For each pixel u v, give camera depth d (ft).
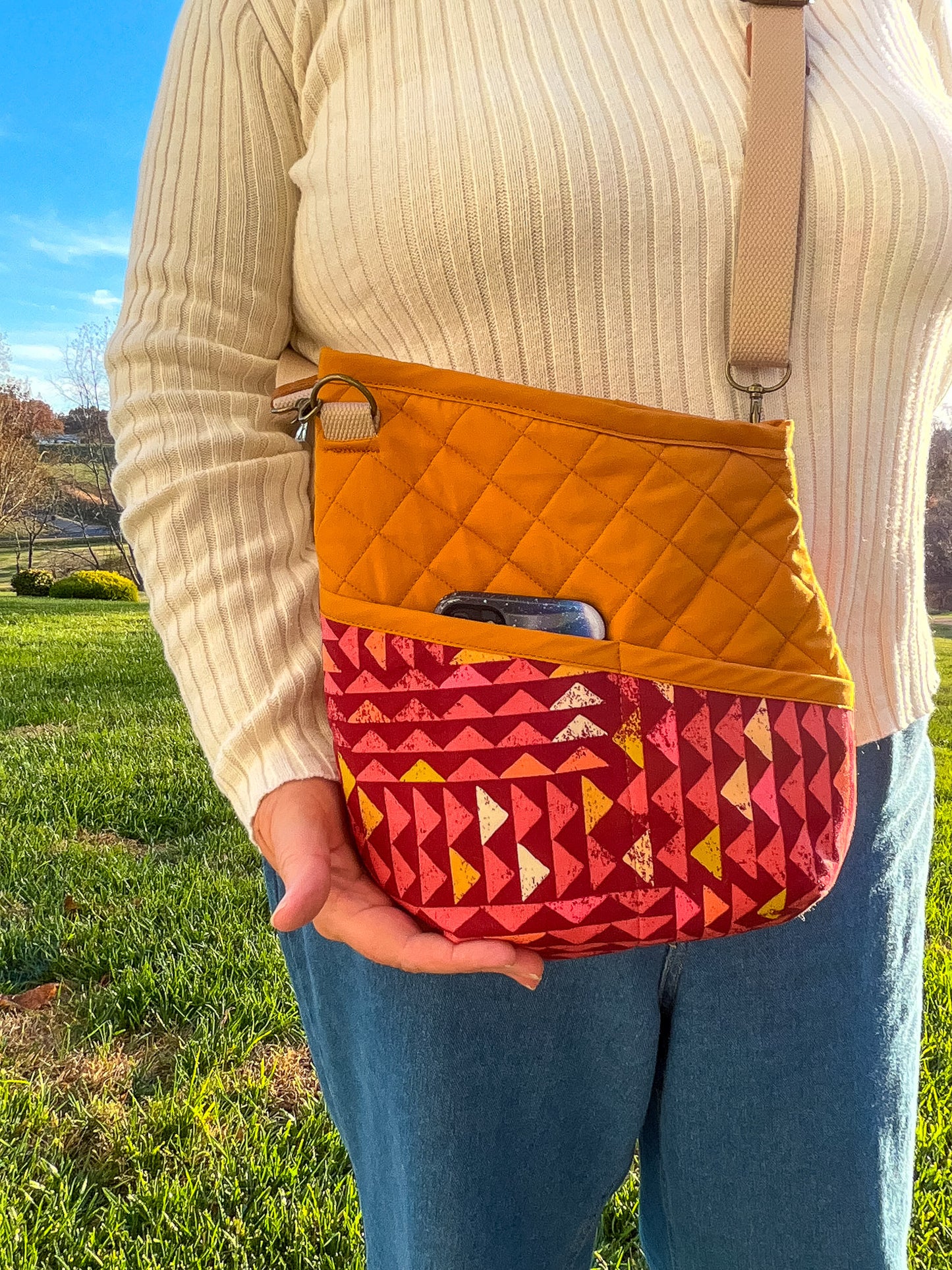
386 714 2.24
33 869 9.70
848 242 2.39
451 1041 2.57
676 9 2.54
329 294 2.71
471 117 2.40
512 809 2.16
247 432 2.67
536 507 2.20
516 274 2.39
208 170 2.74
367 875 2.46
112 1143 5.87
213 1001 7.31
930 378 2.70
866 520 2.67
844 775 2.27
